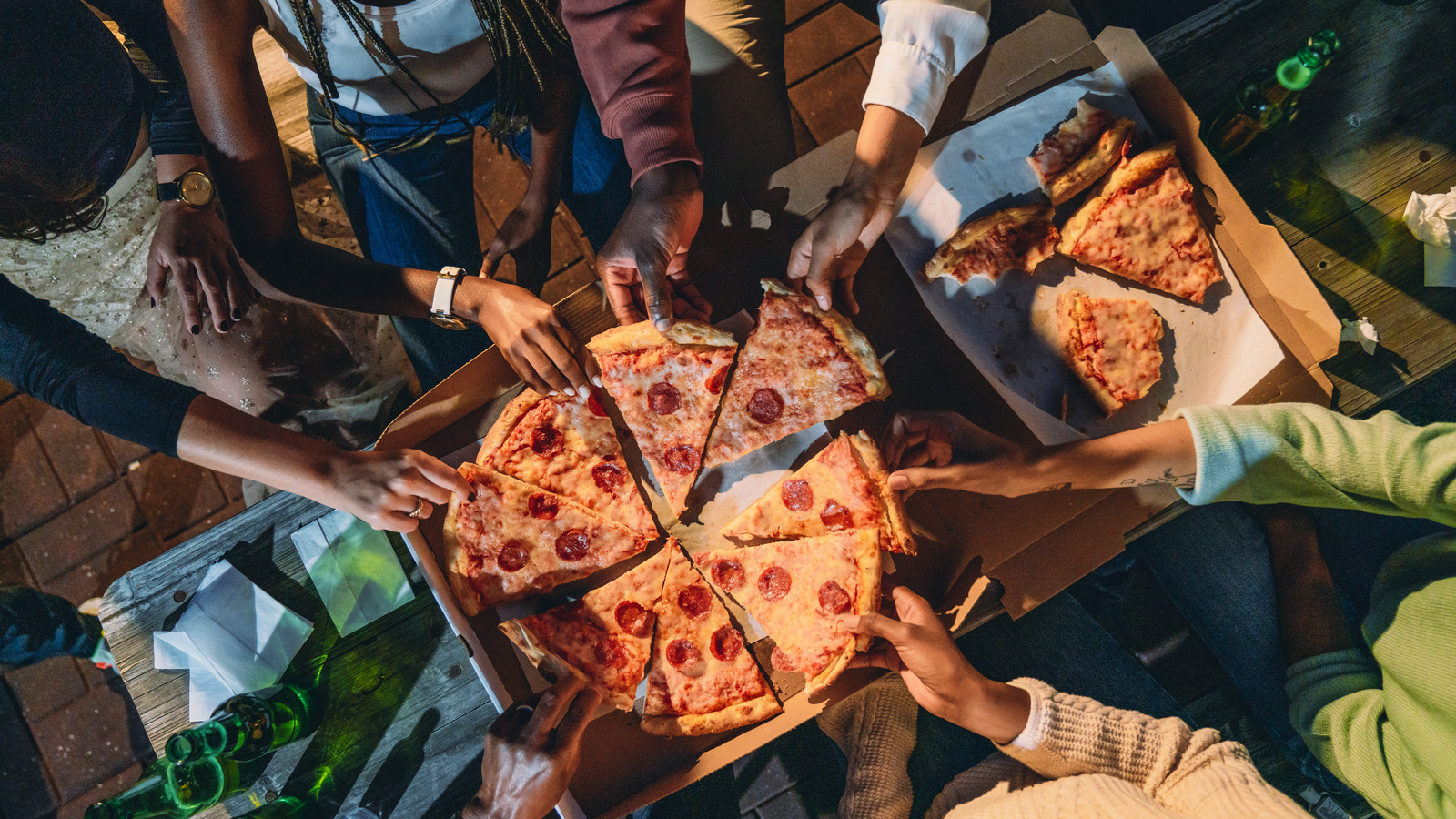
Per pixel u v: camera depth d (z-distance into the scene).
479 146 2.79
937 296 1.98
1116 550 1.86
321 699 2.15
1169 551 2.37
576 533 2.00
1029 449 1.74
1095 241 1.91
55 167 1.87
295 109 2.85
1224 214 1.92
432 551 1.96
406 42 1.82
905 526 1.88
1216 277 1.90
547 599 2.02
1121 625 2.36
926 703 1.77
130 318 2.37
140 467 2.85
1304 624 2.19
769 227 1.99
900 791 2.13
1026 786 1.92
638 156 1.62
